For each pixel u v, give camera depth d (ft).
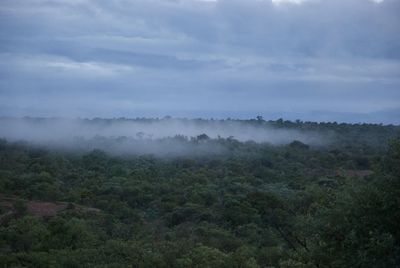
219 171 200.03
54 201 144.87
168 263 90.74
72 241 103.50
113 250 94.99
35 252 94.43
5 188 151.84
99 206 141.90
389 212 39.14
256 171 196.44
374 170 40.91
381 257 37.68
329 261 42.45
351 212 39.88
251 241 106.52
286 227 62.75
